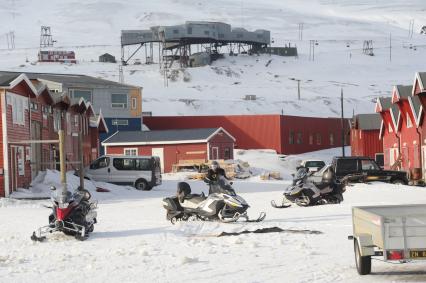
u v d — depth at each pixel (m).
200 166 108.06
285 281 18.27
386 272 19.25
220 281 18.67
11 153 64.06
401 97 87.75
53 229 29.88
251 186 81.69
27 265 22.53
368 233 19.28
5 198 59.34
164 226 34.38
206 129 120.50
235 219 34.69
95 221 33.16
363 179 69.44
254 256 23.06
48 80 132.00
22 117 68.56
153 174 80.56
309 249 24.31
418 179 80.44
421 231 17.81
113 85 141.00
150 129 148.75
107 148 121.81
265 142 143.12
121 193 72.25
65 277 19.98
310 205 44.62
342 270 19.77
